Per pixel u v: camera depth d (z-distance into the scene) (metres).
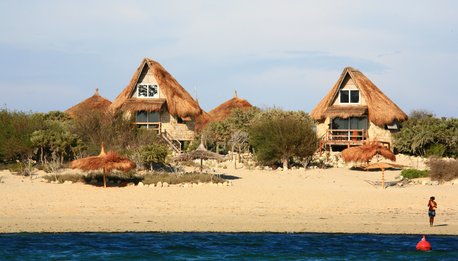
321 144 85.31
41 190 54.25
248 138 80.75
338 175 68.19
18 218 46.50
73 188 55.28
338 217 48.84
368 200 54.06
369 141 83.06
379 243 43.12
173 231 44.78
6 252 40.03
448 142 83.12
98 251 40.59
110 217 47.44
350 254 40.72
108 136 73.69
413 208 51.75
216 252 40.88
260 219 47.88
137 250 40.97
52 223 45.72
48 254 39.88
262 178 64.56
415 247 42.28
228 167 71.31
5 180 57.69
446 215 49.84
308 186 61.06
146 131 77.75
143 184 57.53
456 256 40.41
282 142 71.31
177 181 58.97
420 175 66.31
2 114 70.38
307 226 46.47
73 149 67.25
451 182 63.34
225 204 51.69
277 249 41.56
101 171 61.25
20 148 65.50
